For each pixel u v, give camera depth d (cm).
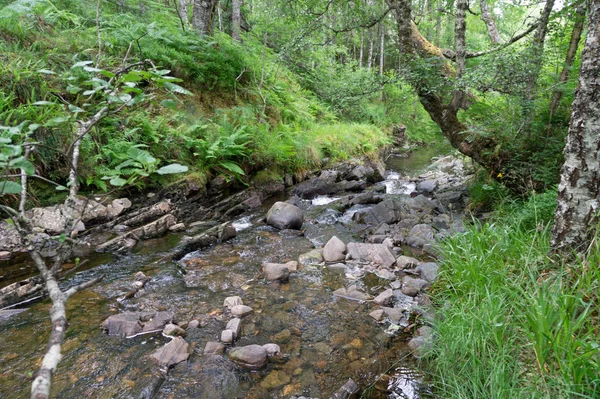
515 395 221
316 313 394
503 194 682
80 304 386
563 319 224
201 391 279
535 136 618
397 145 1764
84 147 567
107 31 806
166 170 128
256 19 1361
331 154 1171
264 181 870
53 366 79
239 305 393
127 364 303
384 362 317
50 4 790
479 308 304
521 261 345
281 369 307
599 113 297
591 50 298
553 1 593
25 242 121
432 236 594
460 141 711
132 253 517
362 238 631
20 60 598
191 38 939
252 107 985
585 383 211
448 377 274
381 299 414
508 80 562
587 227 310
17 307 375
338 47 1712
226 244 586
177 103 798
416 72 656
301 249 577
